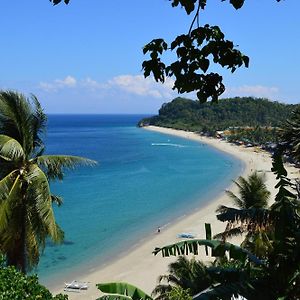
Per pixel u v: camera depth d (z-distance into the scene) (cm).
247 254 912
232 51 627
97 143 16975
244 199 3041
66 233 4794
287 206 924
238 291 832
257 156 13325
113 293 921
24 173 1611
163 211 5975
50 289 3316
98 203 6391
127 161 11575
